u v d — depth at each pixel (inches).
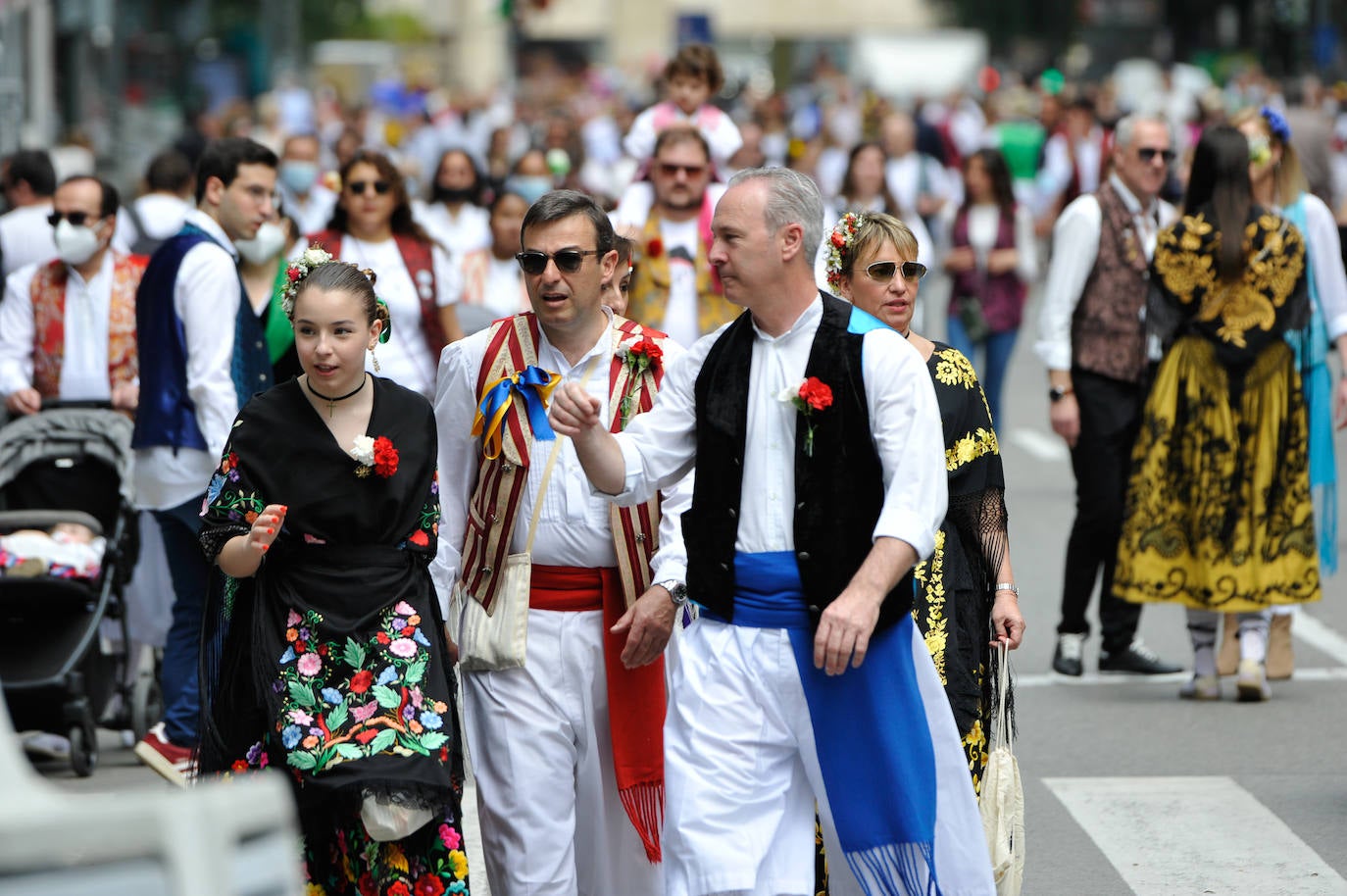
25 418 834.2
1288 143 872.9
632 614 518.6
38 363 869.2
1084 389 896.3
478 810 538.3
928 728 464.8
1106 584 916.6
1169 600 861.2
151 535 821.2
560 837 527.8
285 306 512.1
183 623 756.6
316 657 495.2
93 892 257.1
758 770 465.1
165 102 3981.3
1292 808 713.0
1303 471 849.5
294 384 511.2
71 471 829.8
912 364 457.4
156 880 259.6
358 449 497.7
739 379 467.8
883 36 6156.5
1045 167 2903.5
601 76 6117.1
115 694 832.3
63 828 257.6
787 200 458.3
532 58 6865.2
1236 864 652.7
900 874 459.8
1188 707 858.1
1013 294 1305.4
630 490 477.7
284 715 490.0
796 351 463.8
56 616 762.8
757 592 464.1
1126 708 858.1
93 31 2388.0
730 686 465.1
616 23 7322.8
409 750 483.8
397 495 504.4
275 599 501.7
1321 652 969.5
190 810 261.7
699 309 909.2
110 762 806.5
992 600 557.0
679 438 482.0
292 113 3762.3
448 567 542.6
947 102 4357.8
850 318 463.5
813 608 457.4
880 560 445.4
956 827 471.2
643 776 533.0
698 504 471.8
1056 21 6284.5
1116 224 892.0
